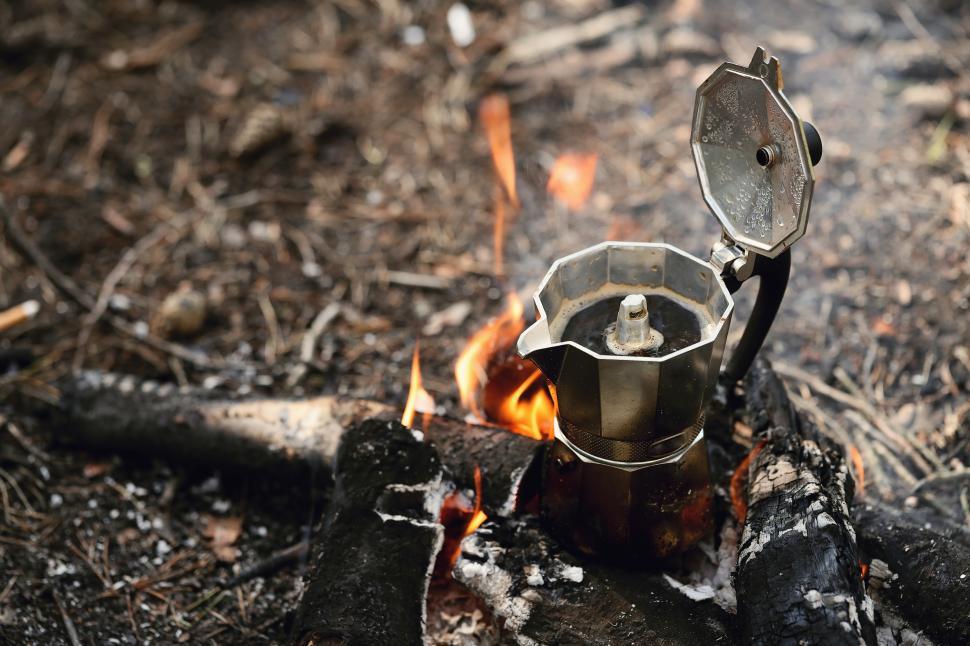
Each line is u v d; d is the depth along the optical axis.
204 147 3.06
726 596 1.53
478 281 2.60
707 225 2.69
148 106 3.21
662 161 2.93
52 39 3.43
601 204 2.81
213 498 2.05
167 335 2.44
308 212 2.85
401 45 3.45
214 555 1.94
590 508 1.48
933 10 3.33
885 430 2.11
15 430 2.18
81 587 1.87
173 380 2.33
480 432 1.72
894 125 2.93
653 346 1.36
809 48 3.25
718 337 1.34
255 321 2.50
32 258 2.66
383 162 3.02
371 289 2.59
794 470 1.51
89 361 2.38
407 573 1.52
